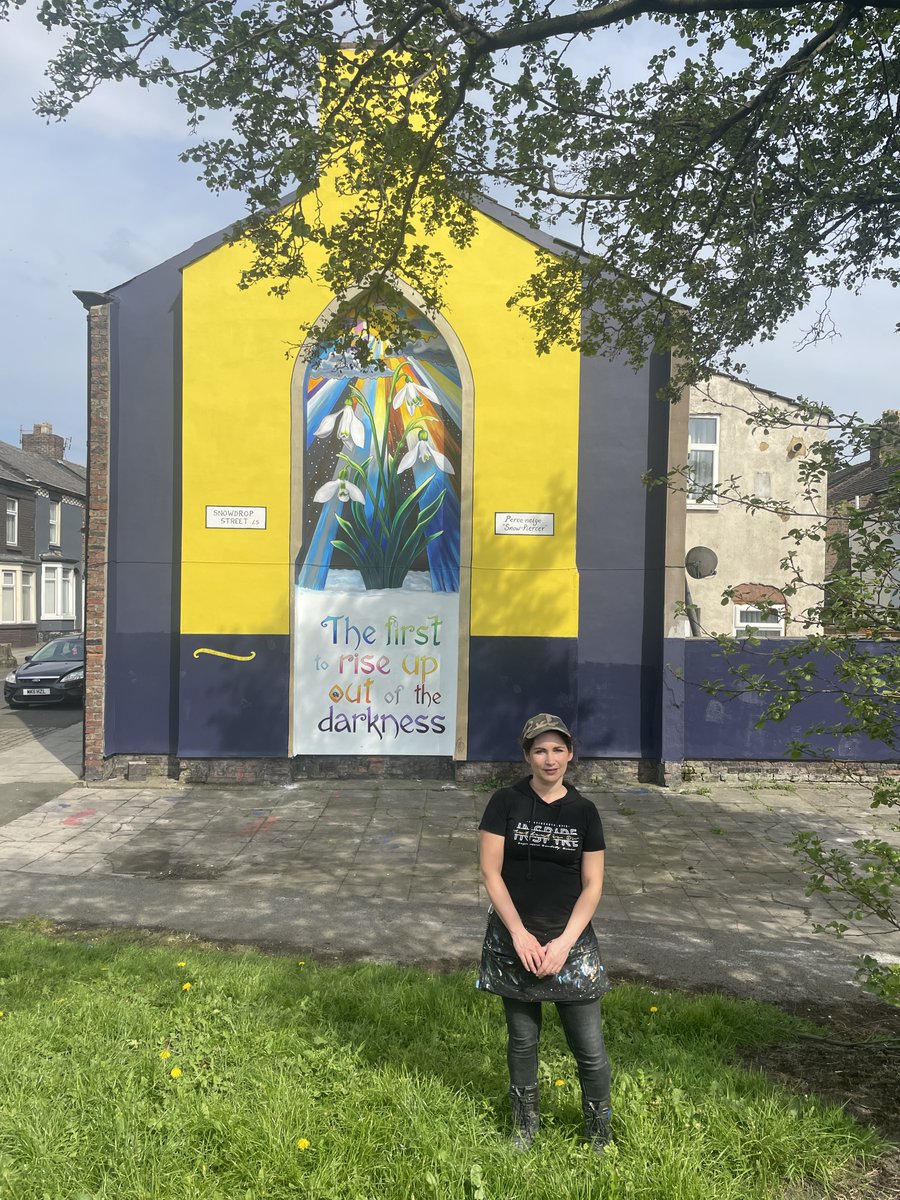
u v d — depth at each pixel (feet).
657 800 35.70
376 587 38.60
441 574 38.73
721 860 27.86
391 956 19.86
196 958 18.44
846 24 17.72
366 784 37.81
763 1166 10.46
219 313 37.45
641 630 38.81
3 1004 15.43
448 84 18.40
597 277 23.98
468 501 38.01
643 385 38.81
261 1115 11.10
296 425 37.73
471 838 30.22
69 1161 10.30
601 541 38.93
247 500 37.68
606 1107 10.73
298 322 37.52
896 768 38.17
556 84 19.60
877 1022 16.33
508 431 38.09
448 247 37.70
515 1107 10.87
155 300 38.60
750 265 22.74
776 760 38.58
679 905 23.71
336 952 20.12
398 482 38.65
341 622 38.45
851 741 38.32
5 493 113.70
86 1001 15.28
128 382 38.58
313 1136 10.83
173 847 29.04
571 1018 10.61
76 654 69.05
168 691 38.63
